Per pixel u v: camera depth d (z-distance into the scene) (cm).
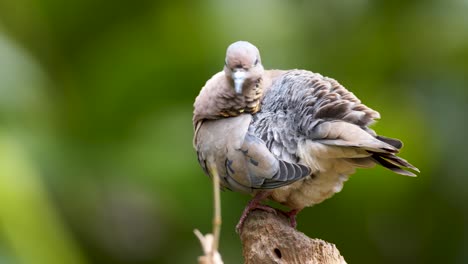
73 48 1506
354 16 1506
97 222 1433
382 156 916
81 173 1405
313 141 929
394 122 1418
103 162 1428
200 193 1405
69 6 1485
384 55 1509
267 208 968
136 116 1474
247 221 957
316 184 966
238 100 968
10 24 1484
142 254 1458
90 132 1461
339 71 1491
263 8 1466
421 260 1492
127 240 1449
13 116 1398
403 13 1513
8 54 1430
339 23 1506
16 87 1418
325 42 1500
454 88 1505
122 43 1499
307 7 1498
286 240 911
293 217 1016
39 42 1501
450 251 1491
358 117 920
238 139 952
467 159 1466
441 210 1475
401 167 934
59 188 1380
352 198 1414
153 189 1411
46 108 1446
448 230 1487
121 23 1502
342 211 1427
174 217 1413
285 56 1456
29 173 1273
